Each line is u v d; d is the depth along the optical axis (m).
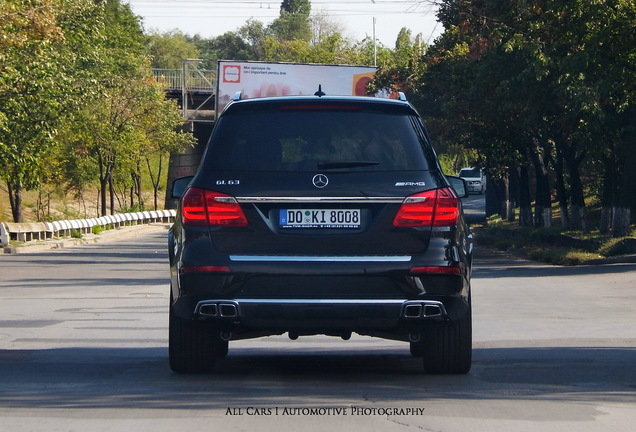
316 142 15.88
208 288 15.54
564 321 28.55
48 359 20.38
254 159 15.81
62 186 140.75
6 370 18.48
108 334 25.56
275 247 15.50
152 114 123.88
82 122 111.19
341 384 16.77
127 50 129.00
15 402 15.00
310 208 15.57
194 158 159.75
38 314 30.81
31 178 78.81
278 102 16.08
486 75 64.12
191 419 13.71
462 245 16.02
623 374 17.83
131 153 124.88
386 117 16.16
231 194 15.62
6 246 79.00
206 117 151.25
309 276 15.37
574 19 55.91
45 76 69.81
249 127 16.05
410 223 15.59
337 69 134.00
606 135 59.94
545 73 57.47
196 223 15.73
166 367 18.92
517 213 137.12
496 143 83.81
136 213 132.62
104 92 78.75
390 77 99.94
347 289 15.40
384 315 15.45
